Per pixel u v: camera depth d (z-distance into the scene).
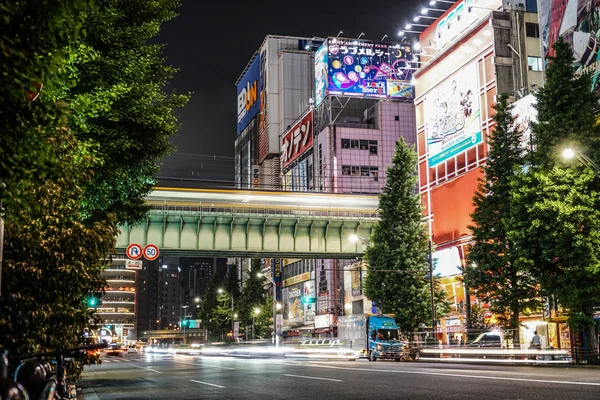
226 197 59.41
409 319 46.84
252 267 115.50
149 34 18.75
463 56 58.59
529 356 32.41
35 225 10.64
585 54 42.16
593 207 28.81
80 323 11.50
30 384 5.22
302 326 110.62
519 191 30.77
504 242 36.38
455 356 39.06
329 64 111.00
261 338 104.75
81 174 12.18
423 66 64.44
